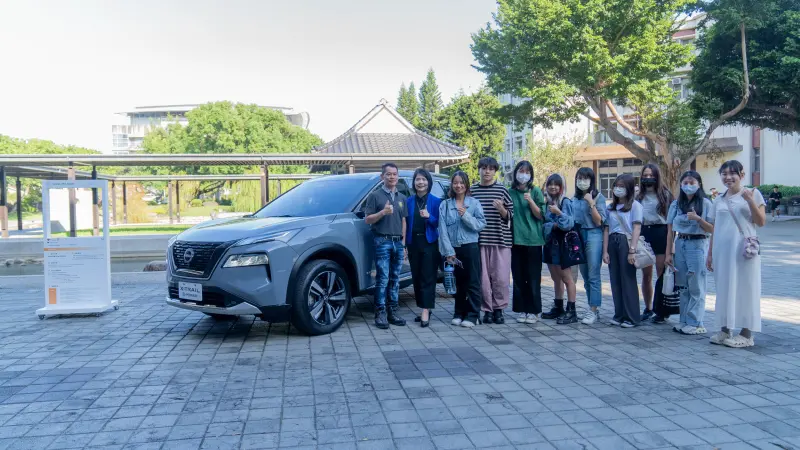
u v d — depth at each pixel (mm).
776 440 3182
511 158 46844
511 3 20703
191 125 40531
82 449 3188
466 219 5980
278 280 5512
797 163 31453
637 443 3162
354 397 3992
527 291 6371
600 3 18344
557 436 3273
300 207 6754
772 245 14820
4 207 19656
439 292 8797
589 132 35938
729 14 19109
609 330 6047
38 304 8320
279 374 4566
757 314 5133
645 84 19109
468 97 40594
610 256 6242
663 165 22250
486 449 3111
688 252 5684
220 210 34500
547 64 19672
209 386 4289
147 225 29609
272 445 3199
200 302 5613
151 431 3434
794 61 19469
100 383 4402
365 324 6480
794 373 4410
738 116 23828
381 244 6188
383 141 22344
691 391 4020
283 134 44656
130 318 7043
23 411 3805
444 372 4566
